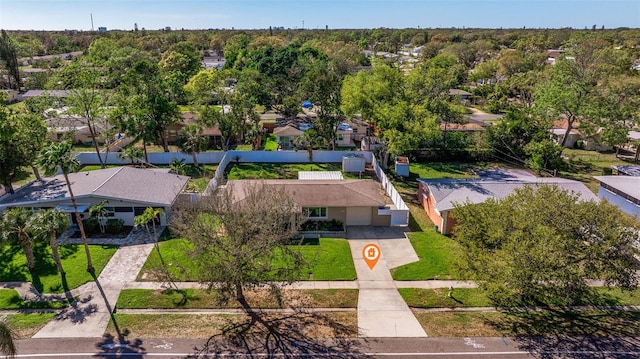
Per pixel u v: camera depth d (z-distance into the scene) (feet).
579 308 78.64
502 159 164.96
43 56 468.75
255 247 68.33
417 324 73.67
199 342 68.44
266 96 232.12
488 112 262.67
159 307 77.10
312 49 334.65
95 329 70.85
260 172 148.25
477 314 76.79
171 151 171.63
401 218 110.93
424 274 88.63
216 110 182.50
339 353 66.23
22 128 121.29
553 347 67.82
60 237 101.04
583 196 108.88
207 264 70.49
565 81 168.04
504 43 622.95
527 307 78.95
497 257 69.62
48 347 66.33
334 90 174.29
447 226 105.09
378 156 163.22
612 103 158.20
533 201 73.56
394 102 149.89
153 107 154.40
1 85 308.60
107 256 92.94
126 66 309.22
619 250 67.36
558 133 186.60
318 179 127.03
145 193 108.68
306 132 171.32
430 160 164.35
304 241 101.96
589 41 168.76
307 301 79.82
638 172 137.08
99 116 156.35
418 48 555.28
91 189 105.70
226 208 73.77
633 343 68.69
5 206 102.22
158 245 98.27
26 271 86.63
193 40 561.43
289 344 68.23
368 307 78.28
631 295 82.58
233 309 77.41
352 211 110.42
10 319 72.49
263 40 456.45
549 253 65.10
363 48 565.94
